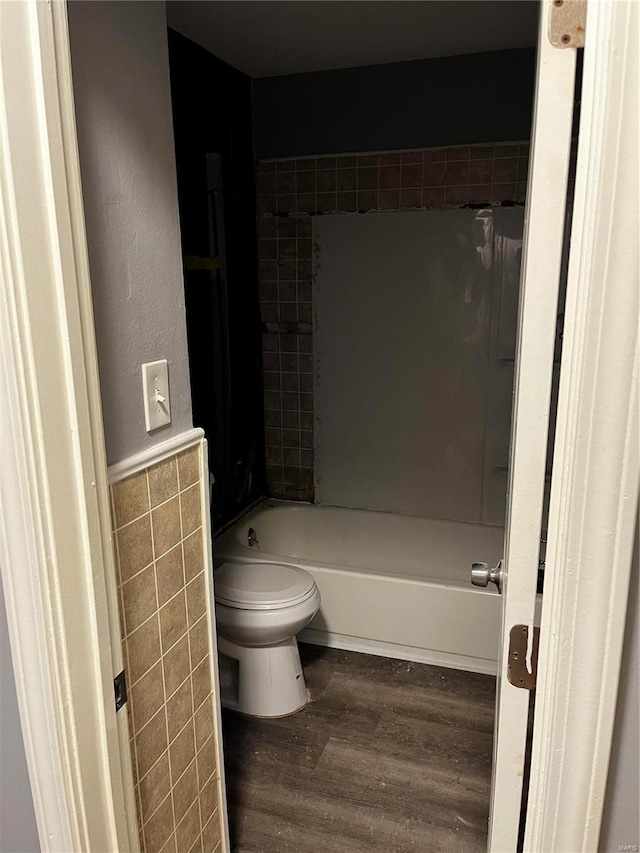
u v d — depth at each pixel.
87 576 0.93
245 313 3.03
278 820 1.89
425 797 1.96
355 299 3.00
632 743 0.75
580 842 0.79
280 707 2.33
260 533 3.13
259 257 3.10
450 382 2.94
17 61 0.76
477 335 2.86
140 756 1.21
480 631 2.51
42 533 0.85
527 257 0.72
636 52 0.58
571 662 0.74
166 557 1.27
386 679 2.53
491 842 0.94
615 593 0.70
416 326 2.94
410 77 2.73
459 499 3.04
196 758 1.43
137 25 1.13
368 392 3.07
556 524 0.72
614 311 0.63
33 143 0.79
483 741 2.19
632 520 0.68
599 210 0.62
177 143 2.42
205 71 2.58
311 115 2.89
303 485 3.29
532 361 0.74
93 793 0.99
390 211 2.87
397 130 2.80
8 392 0.80
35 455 0.83
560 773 0.77
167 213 1.25
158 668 1.26
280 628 2.21
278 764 2.10
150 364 1.21
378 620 2.64
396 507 3.15
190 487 1.35
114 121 1.08
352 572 2.64
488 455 2.95
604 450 0.67
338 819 1.89
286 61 2.70
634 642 0.72
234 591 2.27
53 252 0.83
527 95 2.60
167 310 1.26
